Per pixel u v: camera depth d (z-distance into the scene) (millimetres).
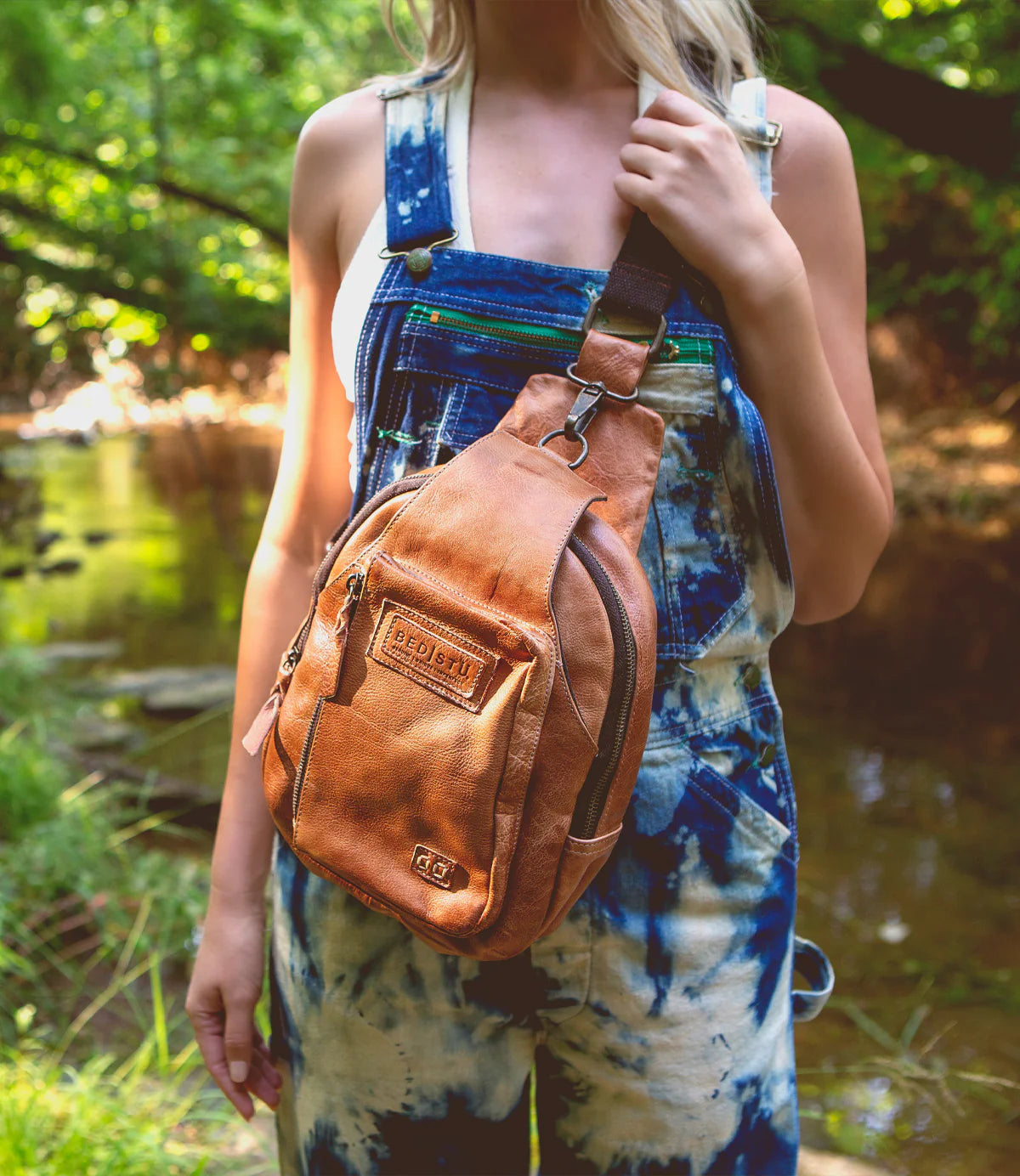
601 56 1111
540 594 895
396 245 1062
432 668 917
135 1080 2086
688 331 1004
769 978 1068
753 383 1048
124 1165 1836
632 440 981
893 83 5383
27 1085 2041
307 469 1210
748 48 1183
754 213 1001
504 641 887
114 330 6133
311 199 1155
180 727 4531
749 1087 1058
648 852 1018
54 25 5969
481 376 1027
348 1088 1092
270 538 1229
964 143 5457
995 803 3996
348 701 956
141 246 6016
